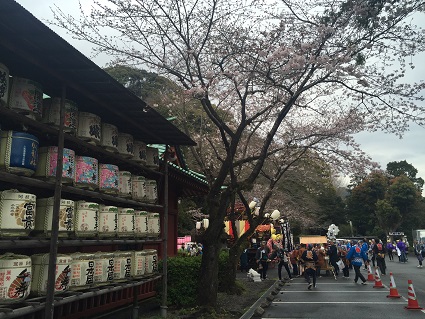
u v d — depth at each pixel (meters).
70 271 5.48
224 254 14.11
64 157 5.65
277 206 28.22
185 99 13.14
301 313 10.16
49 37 4.44
